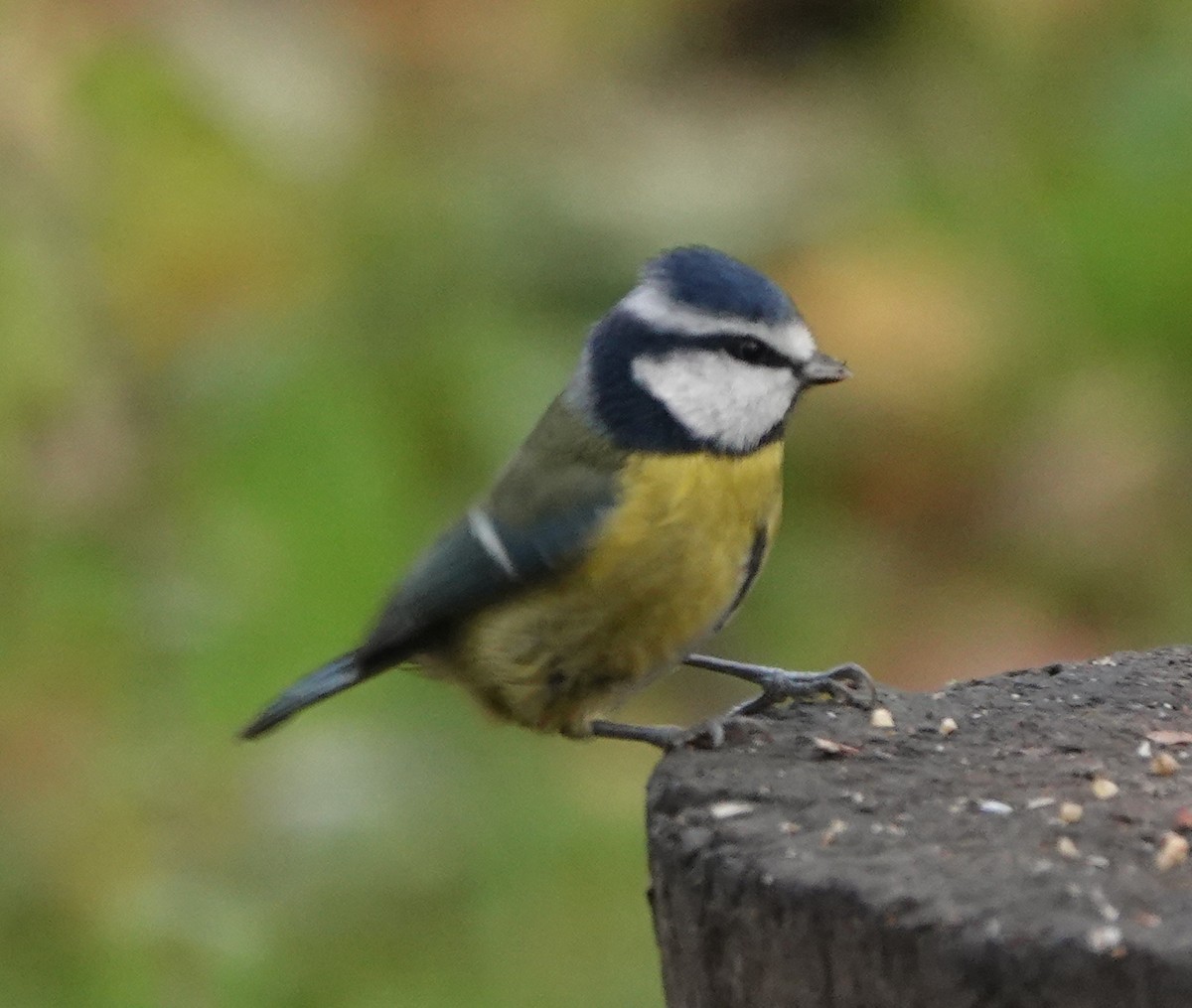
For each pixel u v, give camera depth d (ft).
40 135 36.17
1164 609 36.42
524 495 24.11
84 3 39.45
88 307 35.88
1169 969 15.65
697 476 23.73
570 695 24.44
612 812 31.22
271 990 28.19
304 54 41.55
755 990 17.57
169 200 37.96
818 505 37.83
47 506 33.24
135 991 27.55
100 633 32.07
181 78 38.58
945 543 37.47
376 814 30.40
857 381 38.19
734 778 19.60
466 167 41.65
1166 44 42.52
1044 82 43.98
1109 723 21.04
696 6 47.09
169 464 34.71
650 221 40.65
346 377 35.50
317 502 34.01
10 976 27.86
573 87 44.68
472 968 29.40
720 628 24.59
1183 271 39.09
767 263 40.32
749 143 42.86
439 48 45.21
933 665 35.55
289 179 39.58
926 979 16.34
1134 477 37.27
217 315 37.81
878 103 44.42
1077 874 17.02
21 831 29.14
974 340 38.50
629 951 29.66
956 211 41.55
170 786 30.35
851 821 18.38
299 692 25.35
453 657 25.04
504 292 39.65
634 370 23.95
